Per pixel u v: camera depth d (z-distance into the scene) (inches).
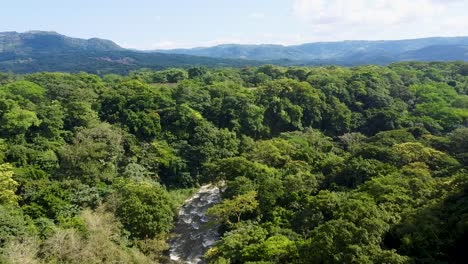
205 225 2018.9
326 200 1556.3
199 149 2682.1
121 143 2568.9
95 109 2920.8
